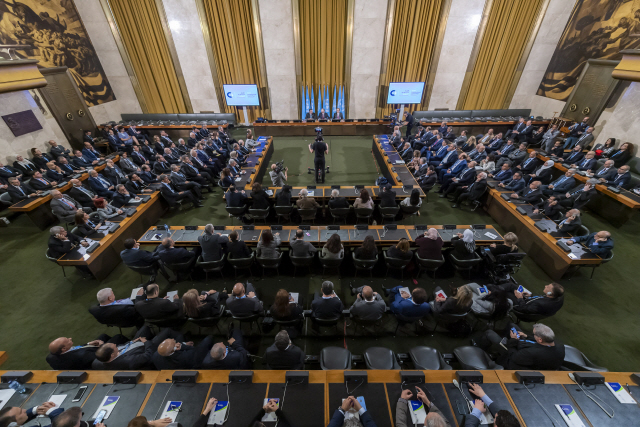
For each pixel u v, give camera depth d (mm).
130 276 5297
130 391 2600
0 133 7457
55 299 4852
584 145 8953
